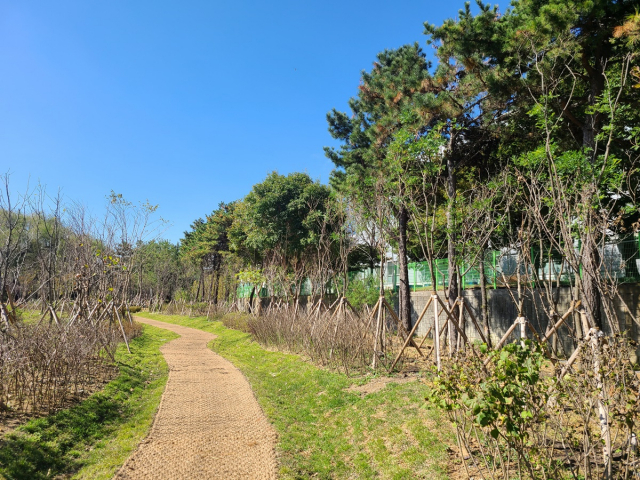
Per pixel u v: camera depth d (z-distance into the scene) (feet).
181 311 111.14
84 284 39.52
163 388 29.71
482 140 37.37
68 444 18.11
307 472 17.60
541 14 23.72
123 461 17.15
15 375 20.71
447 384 11.37
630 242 29.71
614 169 22.20
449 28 30.78
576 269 14.19
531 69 27.20
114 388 26.84
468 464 15.02
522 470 13.09
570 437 11.95
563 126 30.86
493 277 40.91
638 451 11.64
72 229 44.88
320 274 50.37
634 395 10.30
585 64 25.86
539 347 11.27
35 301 42.50
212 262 132.46
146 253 103.24
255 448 19.39
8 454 15.66
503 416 10.11
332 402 24.85
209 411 24.76
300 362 36.63
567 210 16.02
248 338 56.80
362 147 53.16
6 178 28.84
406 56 43.04
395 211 42.09
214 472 16.65
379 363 30.45
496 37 28.66
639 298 28.27
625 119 24.52
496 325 39.42
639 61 22.89
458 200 30.96
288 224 67.15
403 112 33.63
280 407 26.30
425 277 53.01
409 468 15.96
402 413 20.59
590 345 11.64
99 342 32.01
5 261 27.89
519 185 26.78
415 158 30.19
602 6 23.17
